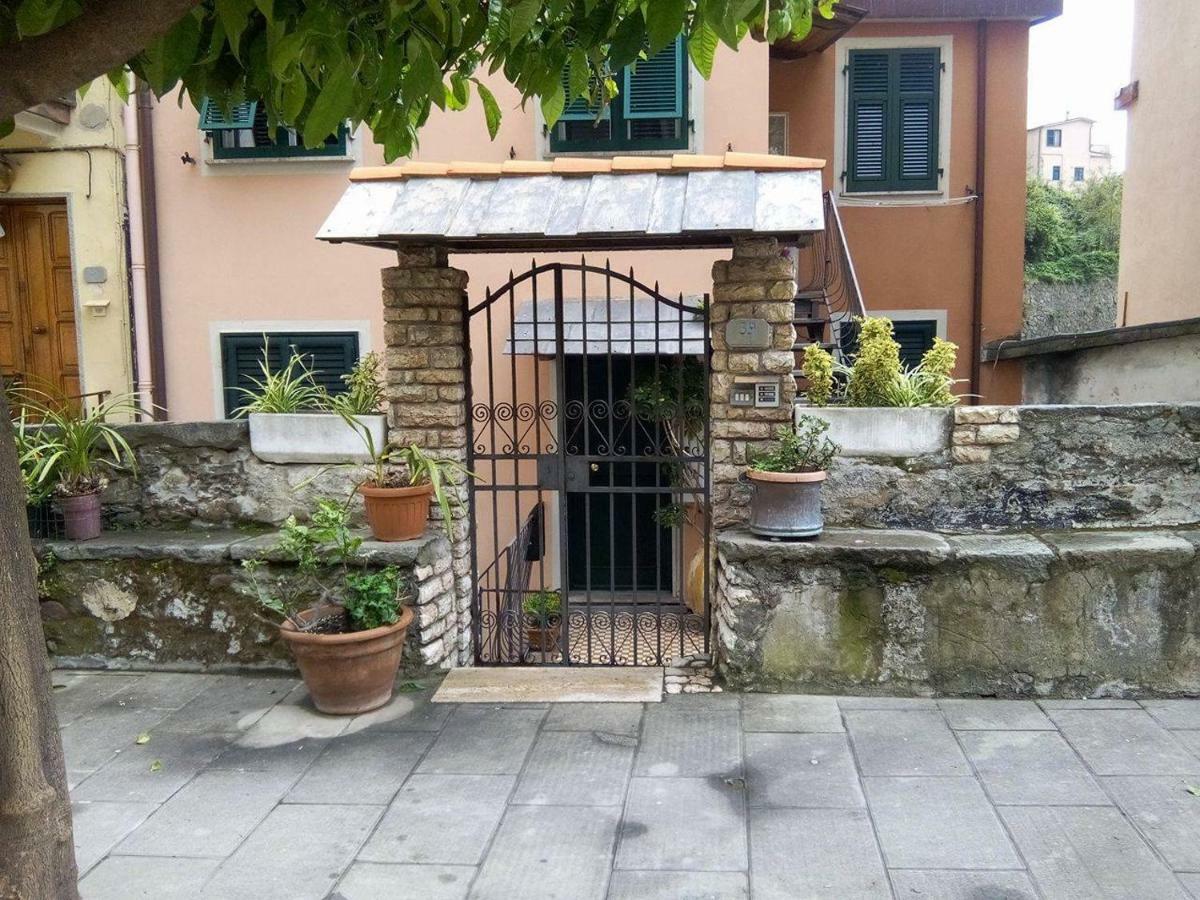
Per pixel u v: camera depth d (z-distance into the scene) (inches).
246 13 94.7
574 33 124.9
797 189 177.2
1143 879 117.1
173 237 310.0
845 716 165.6
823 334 326.0
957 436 181.9
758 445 186.1
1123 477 180.2
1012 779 142.6
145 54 114.3
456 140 301.6
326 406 211.0
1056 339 302.8
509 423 293.7
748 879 119.2
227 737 163.6
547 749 156.5
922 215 377.7
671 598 278.1
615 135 299.0
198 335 312.5
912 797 138.3
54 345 316.2
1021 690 171.2
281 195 307.6
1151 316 346.6
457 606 199.0
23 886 95.1
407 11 109.2
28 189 305.9
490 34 128.3
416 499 184.9
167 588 191.5
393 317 192.2
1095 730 157.8
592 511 297.3
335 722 168.9
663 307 264.2
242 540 192.9
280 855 126.7
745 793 140.6
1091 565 167.5
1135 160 363.9
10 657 94.4
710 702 173.0
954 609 170.9
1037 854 123.0
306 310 311.0
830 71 374.9
